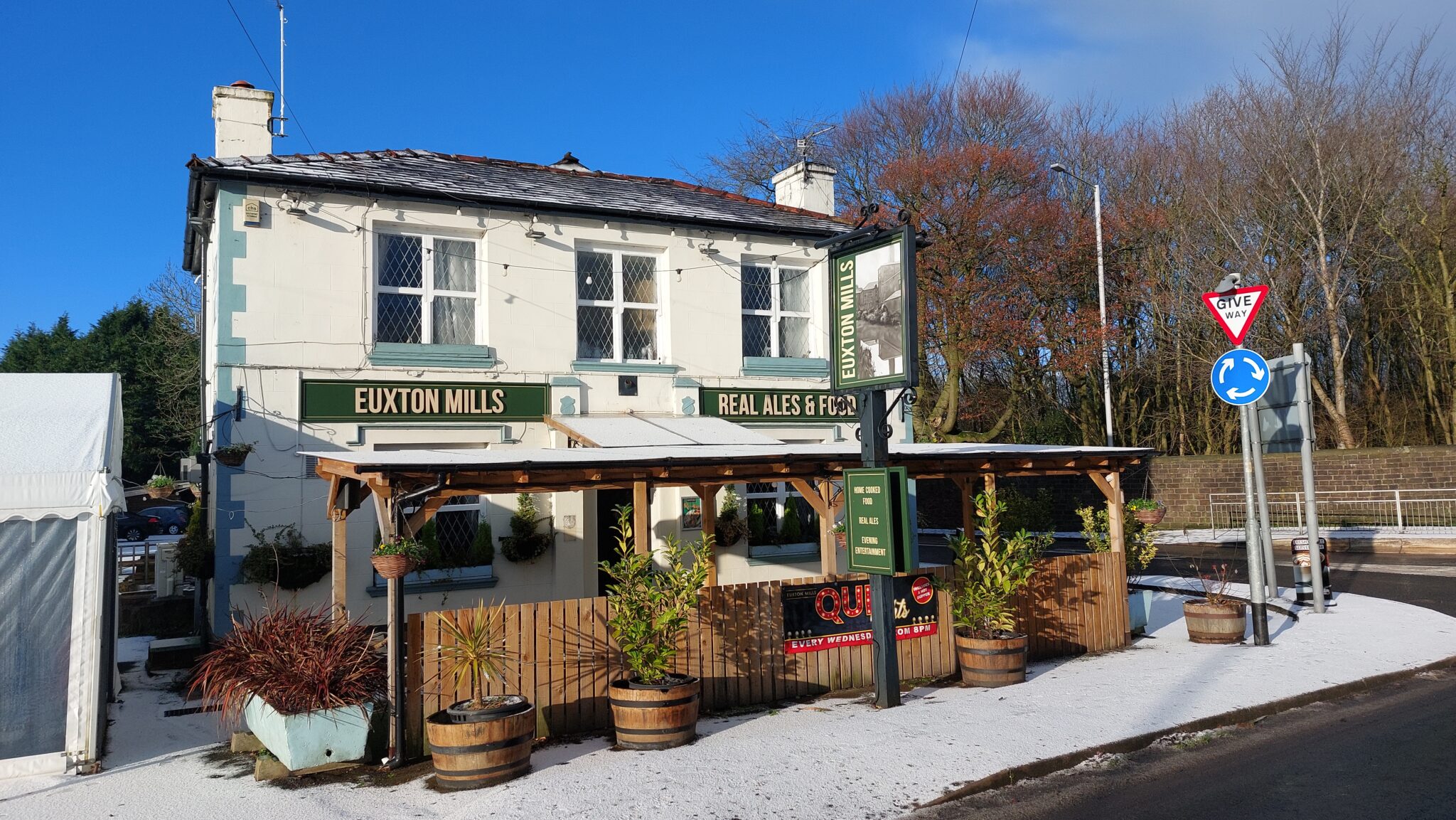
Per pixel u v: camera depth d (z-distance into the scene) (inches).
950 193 1142.3
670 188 711.7
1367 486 976.9
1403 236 1076.5
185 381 1325.0
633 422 540.1
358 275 510.0
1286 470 1031.6
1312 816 235.8
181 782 293.1
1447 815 232.4
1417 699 348.5
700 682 338.6
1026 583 429.4
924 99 1342.3
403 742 303.0
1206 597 573.6
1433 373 1099.9
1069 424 1343.5
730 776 276.8
